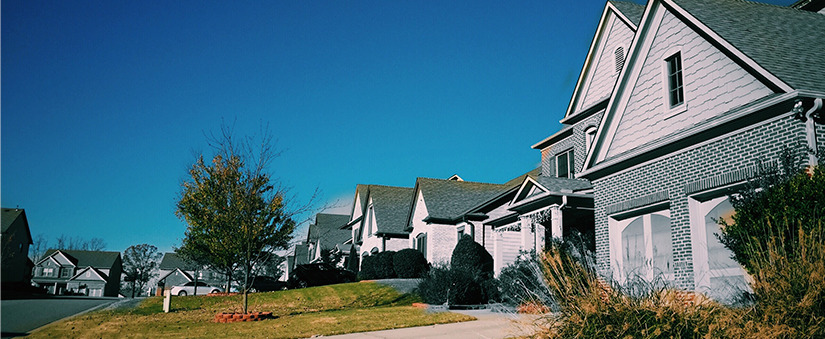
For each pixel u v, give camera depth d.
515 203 19.61
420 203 33.53
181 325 14.34
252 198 17.48
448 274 18.62
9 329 14.06
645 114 14.05
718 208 11.74
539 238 18.55
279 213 20.69
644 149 13.46
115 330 13.55
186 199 27.72
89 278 80.88
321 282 35.25
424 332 12.24
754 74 11.16
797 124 10.07
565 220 19.97
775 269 6.60
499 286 18.27
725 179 11.34
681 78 13.10
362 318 14.51
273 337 12.06
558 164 22.59
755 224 8.60
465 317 14.27
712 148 11.84
